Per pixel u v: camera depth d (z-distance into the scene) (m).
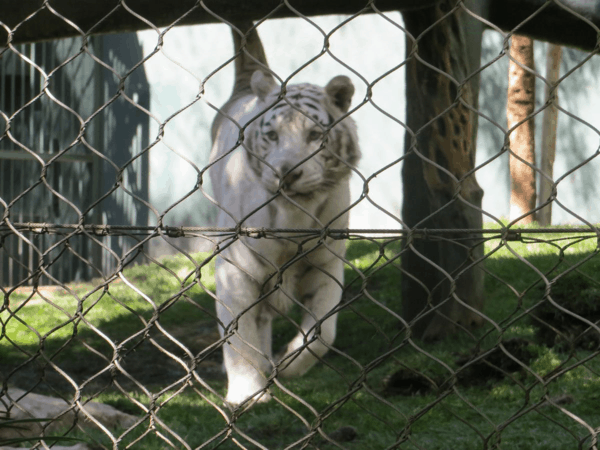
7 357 10.54
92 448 5.75
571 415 2.94
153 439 6.17
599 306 8.06
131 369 10.16
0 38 8.60
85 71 19.30
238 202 7.91
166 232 3.51
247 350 7.67
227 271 7.78
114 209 19.50
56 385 9.25
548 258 12.19
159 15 8.29
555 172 18.81
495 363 7.84
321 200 7.46
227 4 8.21
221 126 9.45
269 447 6.16
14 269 18.11
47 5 3.62
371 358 9.84
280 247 7.57
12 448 5.39
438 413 6.80
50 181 18.78
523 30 9.40
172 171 19.47
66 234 3.77
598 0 8.48
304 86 7.50
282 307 8.24
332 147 7.34
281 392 7.81
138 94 19.66
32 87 18.44
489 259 12.92
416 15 9.55
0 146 18.05
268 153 7.27
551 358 7.53
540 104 19.73
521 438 5.79
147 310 13.45
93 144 19.50
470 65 9.72
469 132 9.92
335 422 6.83
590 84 18.69
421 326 10.67
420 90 9.84
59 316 13.15
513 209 18.39
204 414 7.29
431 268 10.62
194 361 3.48
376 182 18.94
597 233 2.87
